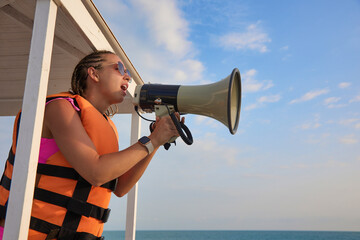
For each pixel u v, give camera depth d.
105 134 1.62
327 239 125.19
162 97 1.73
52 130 1.45
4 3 2.62
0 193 1.56
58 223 1.42
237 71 1.64
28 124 1.50
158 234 136.12
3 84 3.88
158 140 1.57
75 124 1.42
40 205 1.42
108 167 1.38
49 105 1.51
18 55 3.38
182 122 1.73
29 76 1.61
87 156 1.37
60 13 2.69
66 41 3.18
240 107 1.80
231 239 128.50
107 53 1.80
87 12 2.23
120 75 1.78
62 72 3.70
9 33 3.09
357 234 125.12
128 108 3.67
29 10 2.80
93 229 1.53
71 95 1.60
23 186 1.41
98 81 1.73
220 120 1.67
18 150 1.47
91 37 2.30
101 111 1.80
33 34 1.69
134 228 3.30
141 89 1.79
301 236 128.00
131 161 1.46
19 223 1.36
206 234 130.50
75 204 1.45
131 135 3.62
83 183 1.48
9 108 4.18
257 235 128.50
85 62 1.75
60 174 1.45
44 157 1.49
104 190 1.58
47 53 1.68
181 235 133.38
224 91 1.59
